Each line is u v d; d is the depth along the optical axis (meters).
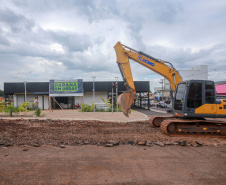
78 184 3.71
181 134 8.40
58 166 4.63
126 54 9.66
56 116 15.66
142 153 5.73
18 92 25.38
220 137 8.32
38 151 5.83
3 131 8.70
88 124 11.20
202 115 8.26
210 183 3.81
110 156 5.42
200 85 8.33
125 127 10.23
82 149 6.09
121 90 26.62
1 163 4.80
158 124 10.27
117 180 3.90
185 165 4.79
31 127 9.94
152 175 4.17
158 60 9.70
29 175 4.10
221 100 8.48
